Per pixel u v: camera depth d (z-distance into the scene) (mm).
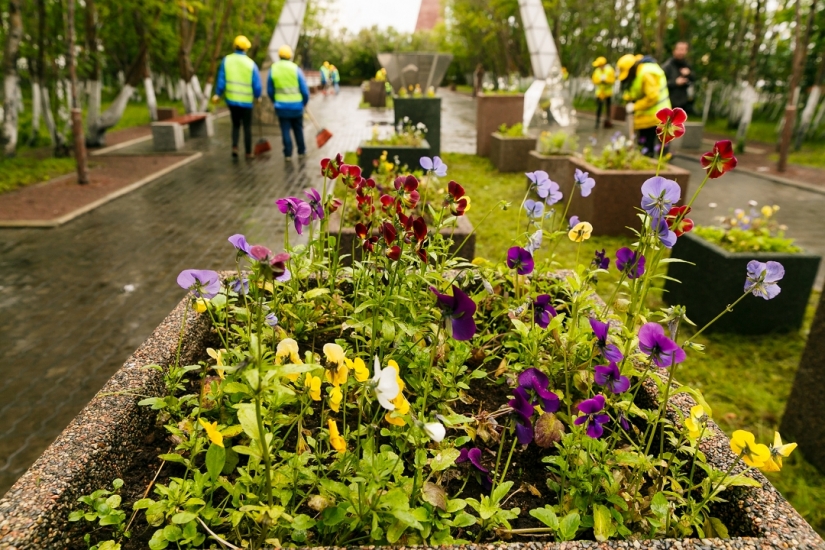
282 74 10625
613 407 1861
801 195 8852
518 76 22875
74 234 6570
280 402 1551
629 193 6348
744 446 1345
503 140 10016
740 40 18109
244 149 12820
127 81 13273
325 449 1816
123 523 1528
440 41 47062
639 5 17812
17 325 4398
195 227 6820
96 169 10250
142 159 11305
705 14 20375
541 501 1693
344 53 56125
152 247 6141
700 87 21641
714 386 3590
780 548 1299
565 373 1966
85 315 4570
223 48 24250
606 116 18016
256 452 1410
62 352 4012
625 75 10156
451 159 11867
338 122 19266
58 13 11664
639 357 1941
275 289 2361
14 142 10797
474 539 1540
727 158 1708
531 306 2068
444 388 2014
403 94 13828
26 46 12047
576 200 7113
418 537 1426
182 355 2188
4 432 3176
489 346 2488
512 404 1541
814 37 16047
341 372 1405
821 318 2916
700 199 8625
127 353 3998
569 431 1931
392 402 1384
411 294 2102
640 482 1664
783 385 3605
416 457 1512
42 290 5043
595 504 1515
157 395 1965
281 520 1428
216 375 2203
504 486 1483
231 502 1629
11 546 1293
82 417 1745
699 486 1632
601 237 6387
